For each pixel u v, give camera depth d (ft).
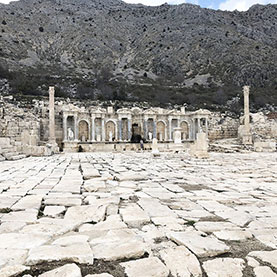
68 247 11.03
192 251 10.87
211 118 170.91
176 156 75.56
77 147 126.21
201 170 41.52
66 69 369.91
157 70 407.44
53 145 104.17
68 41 476.95
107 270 9.54
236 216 16.12
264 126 146.51
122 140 144.36
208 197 21.49
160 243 11.85
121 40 529.04
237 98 254.47
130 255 10.48
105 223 14.55
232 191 24.52
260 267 9.66
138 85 285.84
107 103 187.01
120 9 647.15
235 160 62.03
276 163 53.78
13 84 208.54
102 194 22.45
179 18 547.90
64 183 27.99
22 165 49.67
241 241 12.21
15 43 402.93
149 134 147.74
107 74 343.67
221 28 491.72
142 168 44.37
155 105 205.46
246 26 514.68
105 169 42.73
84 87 237.86
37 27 495.00
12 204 18.53
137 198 21.24
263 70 334.44
